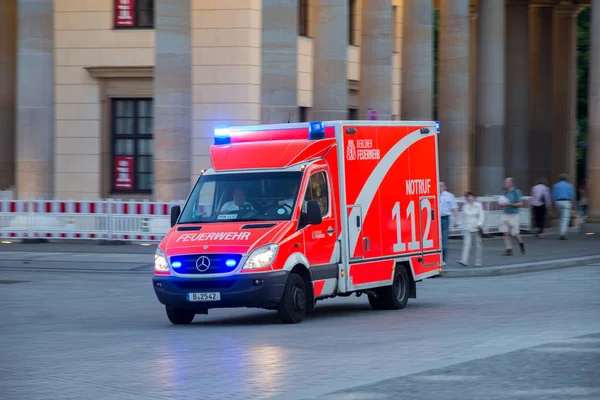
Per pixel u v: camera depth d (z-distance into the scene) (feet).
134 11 172.14
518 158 226.79
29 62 157.07
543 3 236.22
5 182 178.50
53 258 136.56
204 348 66.95
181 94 150.71
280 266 78.74
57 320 84.48
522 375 54.60
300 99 182.09
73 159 175.94
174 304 79.10
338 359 61.36
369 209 89.30
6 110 178.60
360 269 87.71
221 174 84.79
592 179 189.57
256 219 81.51
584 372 55.36
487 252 153.58
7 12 178.29
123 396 50.75
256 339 71.20
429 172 99.30
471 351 63.72
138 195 174.70
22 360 62.75
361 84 173.27
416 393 49.96
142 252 144.05
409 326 78.28
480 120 203.00
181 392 51.55
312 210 81.25
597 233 189.88
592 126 188.44
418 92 180.65
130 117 175.11
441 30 191.62
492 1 200.95
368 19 171.83
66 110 175.63
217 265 78.23
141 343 69.92
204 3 168.04
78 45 174.40
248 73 167.43
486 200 187.52
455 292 106.42
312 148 84.74
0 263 131.64
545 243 171.32
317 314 89.30
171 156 150.92
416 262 96.02
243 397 49.96
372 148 90.17
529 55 229.45
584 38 326.03
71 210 157.07
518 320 80.64
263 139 87.66
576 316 82.69
